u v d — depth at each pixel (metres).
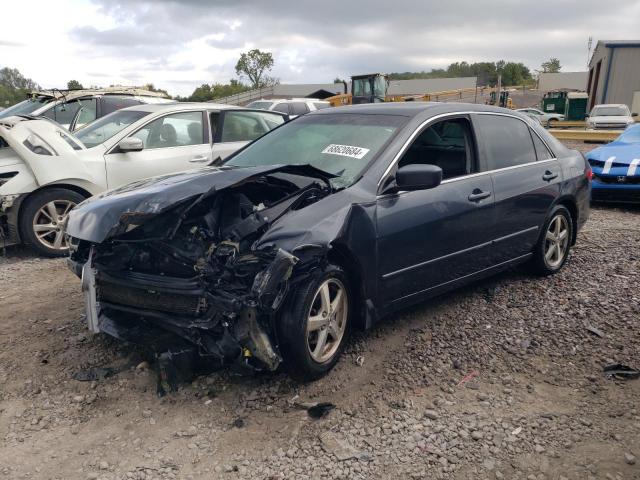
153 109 7.50
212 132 7.77
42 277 5.61
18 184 6.08
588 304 4.64
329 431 3.02
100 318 3.50
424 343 4.03
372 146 4.04
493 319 4.42
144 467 2.74
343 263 3.60
